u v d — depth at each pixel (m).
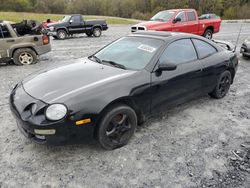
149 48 3.98
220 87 5.17
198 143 3.64
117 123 3.37
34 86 3.37
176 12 11.73
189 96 4.41
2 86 5.95
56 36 14.70
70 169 3.06
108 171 3.04
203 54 4.59
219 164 3.20
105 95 3.15
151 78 3.64
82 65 3.97
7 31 7.83
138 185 2.83
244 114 4.63
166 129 4.00
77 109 2.96
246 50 8.95
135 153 3.38
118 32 19.16
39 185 2.80
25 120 2.96
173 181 2.90
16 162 3.16
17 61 8.11
